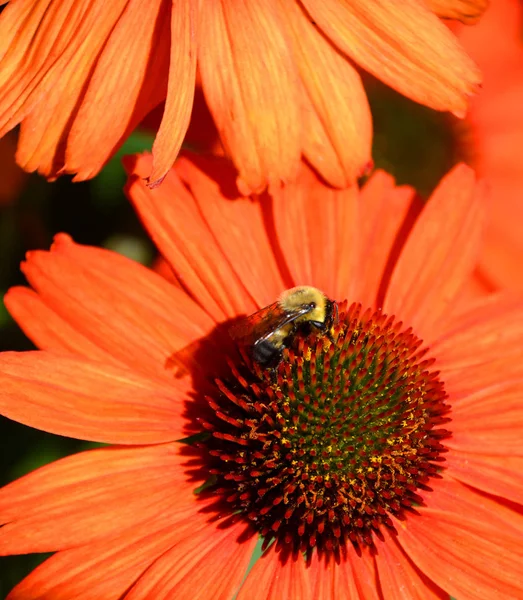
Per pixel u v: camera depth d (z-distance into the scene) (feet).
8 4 1.02
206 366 1.08
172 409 1.06
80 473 1.03
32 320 1.06
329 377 1.07
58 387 1.03
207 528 1.04
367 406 1.07
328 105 1.05
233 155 1.03
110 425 1.04
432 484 1.08
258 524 1.05
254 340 1.06
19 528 1.00
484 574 1.05
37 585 1.00
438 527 1.06
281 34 1.05
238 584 1.03
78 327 1.06
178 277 1.09
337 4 1.05
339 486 1.05
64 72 1.01
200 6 1.04
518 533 1.06
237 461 1.05
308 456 1.06
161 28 1.03
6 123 0.99
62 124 1.01
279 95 1.04
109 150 1.01
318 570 1.05
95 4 1.02
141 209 1.08
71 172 1.00
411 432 1.07
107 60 1.01
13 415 1.01
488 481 1.08
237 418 1.07
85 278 1.07
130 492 1.03
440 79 1.05
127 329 1.07
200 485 1.06
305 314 1.07
